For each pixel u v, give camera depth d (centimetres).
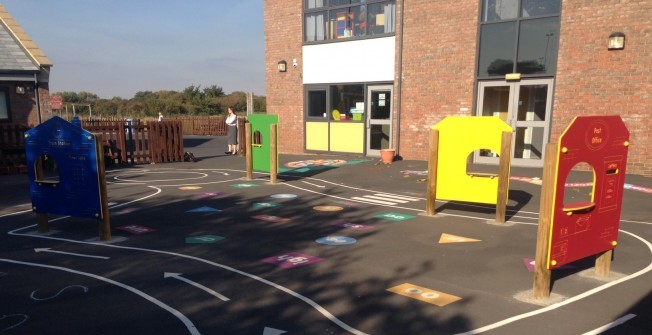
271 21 1830
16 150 1419
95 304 419
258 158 1177
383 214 792
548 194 409
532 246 601
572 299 426
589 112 1182
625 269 507
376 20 1562
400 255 563
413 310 404
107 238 633
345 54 1641
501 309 405
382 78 1555
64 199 650
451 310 403
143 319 388
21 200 945
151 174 1312
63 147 637
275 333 361
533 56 1253
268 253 571
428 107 1459
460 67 1377
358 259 547
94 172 619
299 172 1311
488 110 1355
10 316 396
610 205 466
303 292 445
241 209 833
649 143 1114
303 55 1752
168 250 584
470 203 887
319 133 1759
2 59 1745
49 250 588
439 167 768
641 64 1102
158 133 1590
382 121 1586
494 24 1302
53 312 403
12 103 1747
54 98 2625
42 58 1809
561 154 400
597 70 1160
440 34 1402
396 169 1334
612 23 1126
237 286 461
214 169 1423
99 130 1506
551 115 1241
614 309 404
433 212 787
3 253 576
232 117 1912
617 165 464
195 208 841
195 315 395
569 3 1177
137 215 784
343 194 983
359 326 373
